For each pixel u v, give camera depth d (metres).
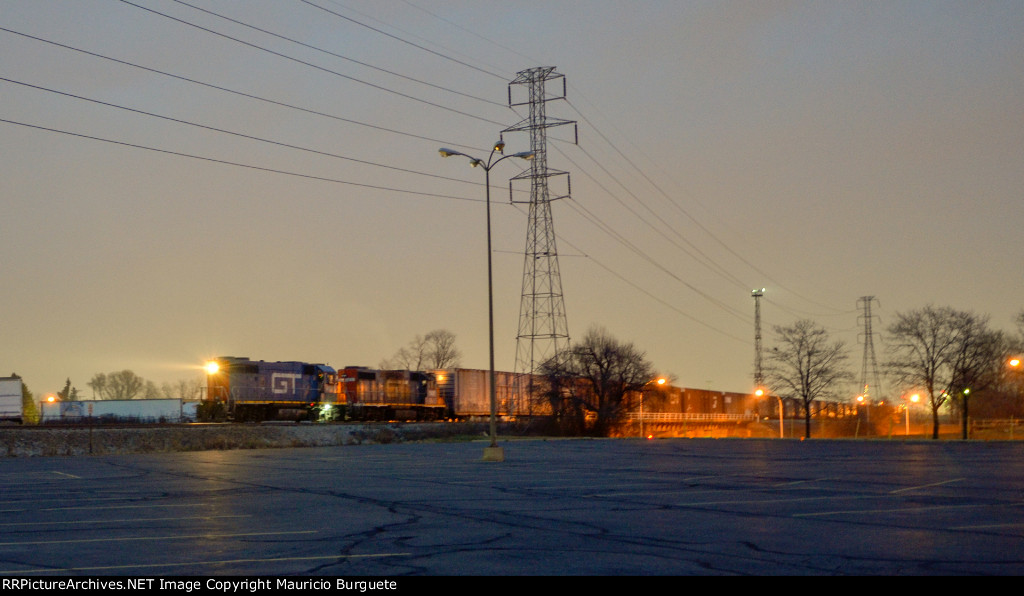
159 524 15.20
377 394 72.69
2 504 18.66
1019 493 21.33
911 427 118.88
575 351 88.00
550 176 76.94
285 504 18.67
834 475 27.92
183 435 50.88
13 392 63.84
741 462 36.31
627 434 92.25
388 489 22.59
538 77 76.75
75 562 11.33
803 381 88.38
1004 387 108.69
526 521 15.68
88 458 41.09
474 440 67.56
